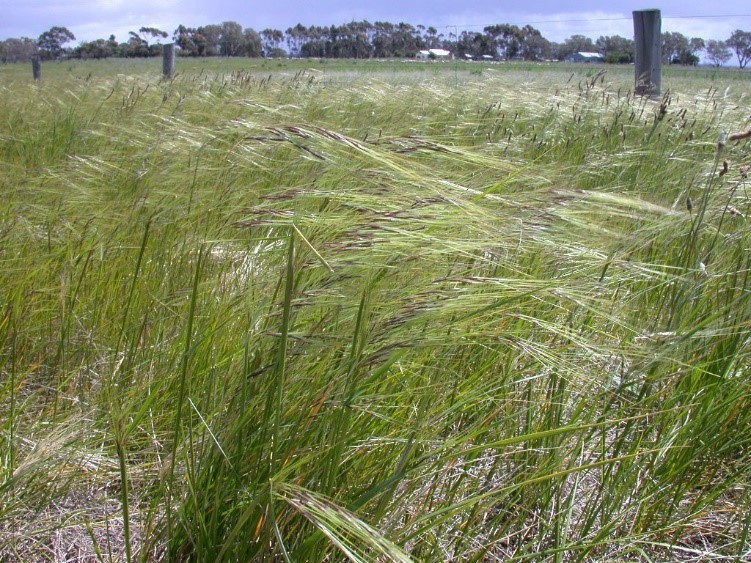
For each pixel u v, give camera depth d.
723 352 2.58
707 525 2.33
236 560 1.82
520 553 2.14
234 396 1.98
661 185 4.06
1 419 2.55
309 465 1.85
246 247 2.53
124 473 1.79
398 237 1.70
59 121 6.49
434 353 2.22
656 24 8.92
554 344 2.26
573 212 2.11
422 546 2.02
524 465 2.27
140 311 2.91
